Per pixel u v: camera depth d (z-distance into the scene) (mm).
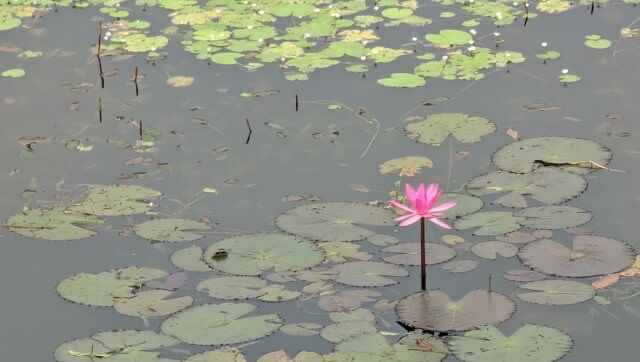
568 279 5547
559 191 6391
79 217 6344
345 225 6082
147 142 7270
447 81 8016
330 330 5152
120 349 5008
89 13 9477
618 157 6824
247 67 8344
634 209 6230
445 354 4938
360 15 9312
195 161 7012
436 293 5449
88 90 8039
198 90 8000
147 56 8586
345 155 7020
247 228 6184
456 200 6355
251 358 5016
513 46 8578
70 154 7141
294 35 8891
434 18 9203
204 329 5141
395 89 7930
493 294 5391
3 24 9180
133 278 5660
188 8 9516
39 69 8391
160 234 6105
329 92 7914
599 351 5082
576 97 7688
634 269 5625
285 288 5504
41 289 5688
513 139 7117
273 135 7320
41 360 5117
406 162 6875
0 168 6961
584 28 8867
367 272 5648
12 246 6086
